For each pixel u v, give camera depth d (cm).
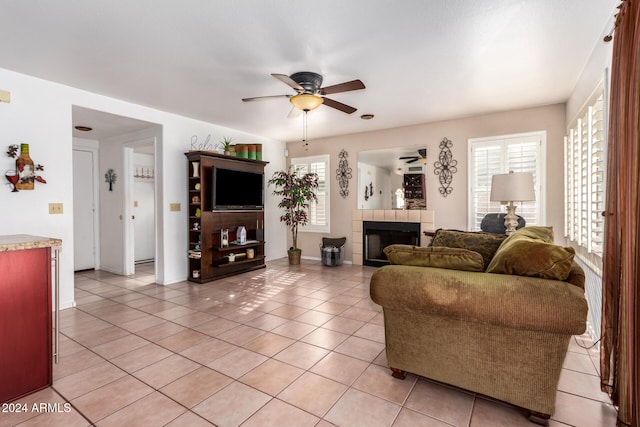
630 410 147
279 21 217
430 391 186
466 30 229
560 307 142
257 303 353
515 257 165
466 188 464
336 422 160
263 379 200
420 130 498
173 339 259
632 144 144
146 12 205
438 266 184
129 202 497
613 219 175
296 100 285
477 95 366
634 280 144
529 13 210
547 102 394
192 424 159
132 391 188
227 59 272
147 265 579
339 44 248
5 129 292
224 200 457
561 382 197
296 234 595
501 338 163
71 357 229
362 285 430
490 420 162
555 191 403
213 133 494
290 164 643
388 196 542
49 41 242
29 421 162
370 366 216
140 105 398
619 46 166
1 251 178
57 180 325
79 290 406
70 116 335
